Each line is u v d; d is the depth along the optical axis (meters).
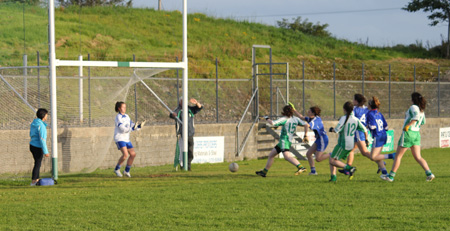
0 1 38.47
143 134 26.17
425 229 10.49
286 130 20.05
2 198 14.55
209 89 40.16
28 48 37.84
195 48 56.75
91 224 11.03
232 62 54.56
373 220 11.33
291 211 12.38
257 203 13.45
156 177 20.50
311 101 47.59
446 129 43.28
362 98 20.62
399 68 68.12
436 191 15.26
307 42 75.69
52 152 19.52
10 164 20.94
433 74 67.88
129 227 10.75
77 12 61.91
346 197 14.30
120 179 19.77
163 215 11.94
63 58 43.69
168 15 70.69
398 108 49.25
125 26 61.03
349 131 17.39
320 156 20.58
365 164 28.42
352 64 66.44
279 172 23.09
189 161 23.97
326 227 10.70
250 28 75.12
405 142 17.23
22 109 22.80
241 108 39.84
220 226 10.81
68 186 17.55
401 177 18.98
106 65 20.42
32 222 11.23
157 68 24.81
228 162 29.95
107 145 23.19
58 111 24.03
